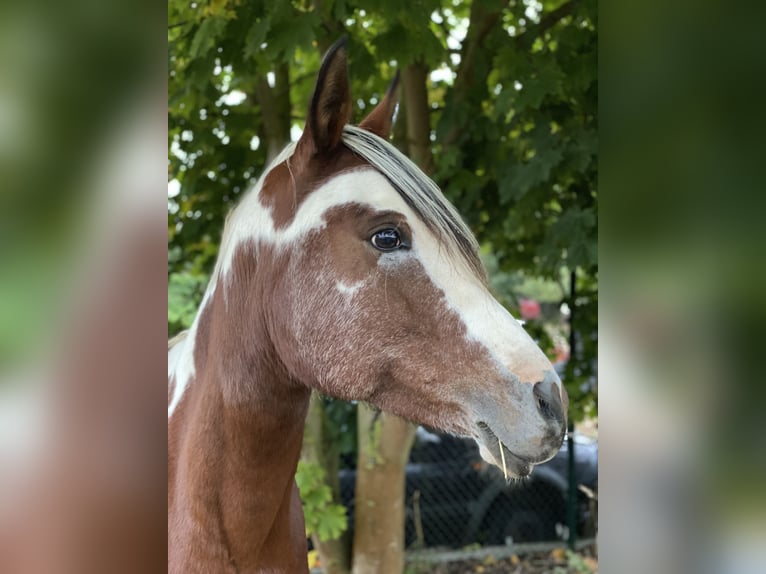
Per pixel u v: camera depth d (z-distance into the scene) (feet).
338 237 4.37
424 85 10.89
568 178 10.39
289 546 5.35
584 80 9.27
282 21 8.02
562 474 15.60
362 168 4.50
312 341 4.42
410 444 11.24
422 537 14.49
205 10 8.63
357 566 11.35
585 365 12.74
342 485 14.03
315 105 4.40
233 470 4.67
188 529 4.71
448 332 4.19
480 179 10.68
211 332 5.06
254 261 4.74
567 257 9.32
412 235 4.29
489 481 15.14
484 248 14.40
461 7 11.85
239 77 9.58
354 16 9.78
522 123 10.23
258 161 11.59
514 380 4.04
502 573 13.70
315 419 11.38
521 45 10.02
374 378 4.34
